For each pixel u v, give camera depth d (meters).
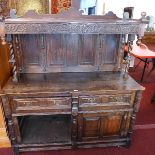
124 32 1.74
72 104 1.84
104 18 1.78
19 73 2.08
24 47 2.00
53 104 1.85
